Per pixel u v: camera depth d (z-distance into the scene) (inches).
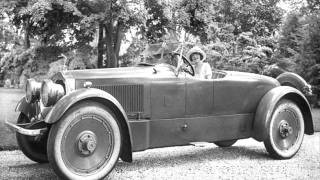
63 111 186.5
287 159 258.5
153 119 225.8
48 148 189.3
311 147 297.9
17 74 417.1
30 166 231.3
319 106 524.7
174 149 286.2
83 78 213.2
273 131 255.0
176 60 243.4
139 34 402.6
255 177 213.6
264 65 520.7
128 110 221.0
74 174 192.1
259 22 613.3
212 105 243.1
